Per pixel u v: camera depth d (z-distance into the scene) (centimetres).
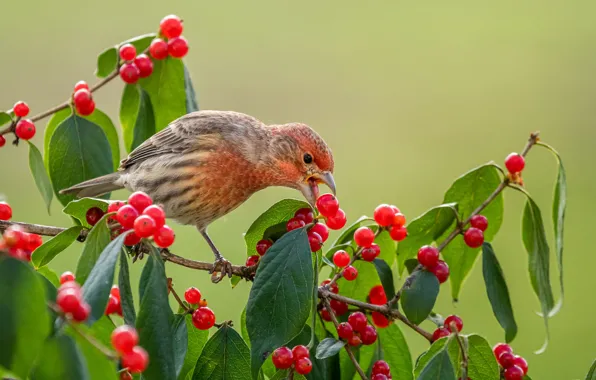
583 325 1712
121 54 877
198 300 705
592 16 2961
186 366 709
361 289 775
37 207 1747
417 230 773
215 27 2531
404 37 2720
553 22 2884
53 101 2130
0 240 521
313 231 721
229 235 1664
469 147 2295
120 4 2466
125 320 567
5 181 1792
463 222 754
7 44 2252
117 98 2000
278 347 623
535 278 748
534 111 2477
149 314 553
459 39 2753
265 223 754
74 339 466
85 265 571
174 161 1037
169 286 702
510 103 2514
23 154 1847
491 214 782
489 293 727
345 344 691
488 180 773
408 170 2161
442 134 2342
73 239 692
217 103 2302
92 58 2266
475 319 1628
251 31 2559
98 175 836
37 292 453
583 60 2720
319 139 1042
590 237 1988
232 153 1035
